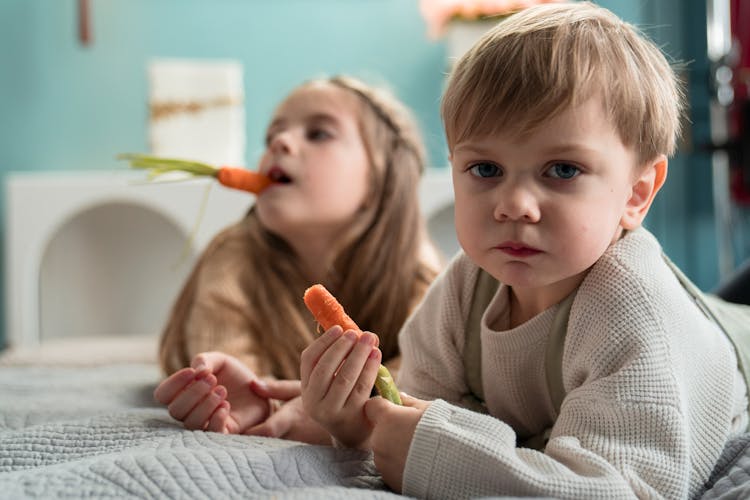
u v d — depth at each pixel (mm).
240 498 601
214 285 1170
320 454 698
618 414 637
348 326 711
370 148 1261
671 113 729
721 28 2416
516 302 788
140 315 2316
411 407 669
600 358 673
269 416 907
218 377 886
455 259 853
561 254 646
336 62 2438
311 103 1250
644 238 743
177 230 2305
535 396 775
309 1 2426
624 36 704
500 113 645
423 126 2443
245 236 1245
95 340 1800
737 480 678
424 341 852
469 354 818
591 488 581
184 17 2385
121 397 1119
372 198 1267
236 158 2156
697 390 696
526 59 654
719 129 2348
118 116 2371
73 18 2352
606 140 651
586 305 701
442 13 2166
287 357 1157
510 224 645
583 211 643
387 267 1243
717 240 2477
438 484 610
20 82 2336
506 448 606
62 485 598
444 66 2459
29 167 2344
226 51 2398
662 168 732
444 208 2295
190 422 819
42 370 1373
